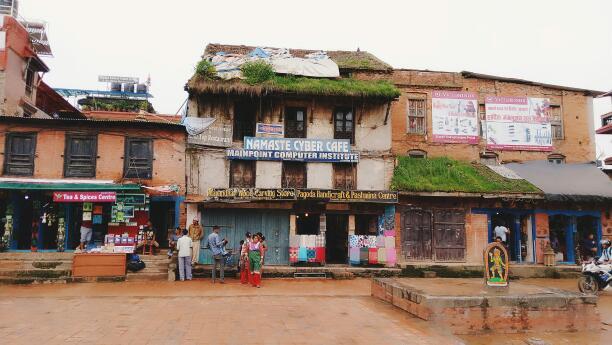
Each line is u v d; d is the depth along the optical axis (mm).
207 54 21484
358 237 17969
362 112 20109
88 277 14703
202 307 10320
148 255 16453
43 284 14117
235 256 17594
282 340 7516
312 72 20297
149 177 17688
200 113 19203
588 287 13930
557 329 9180
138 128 17844
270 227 18047
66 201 16141
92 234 17094
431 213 19438
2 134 17047
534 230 19891
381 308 10500
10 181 16500
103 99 30156
